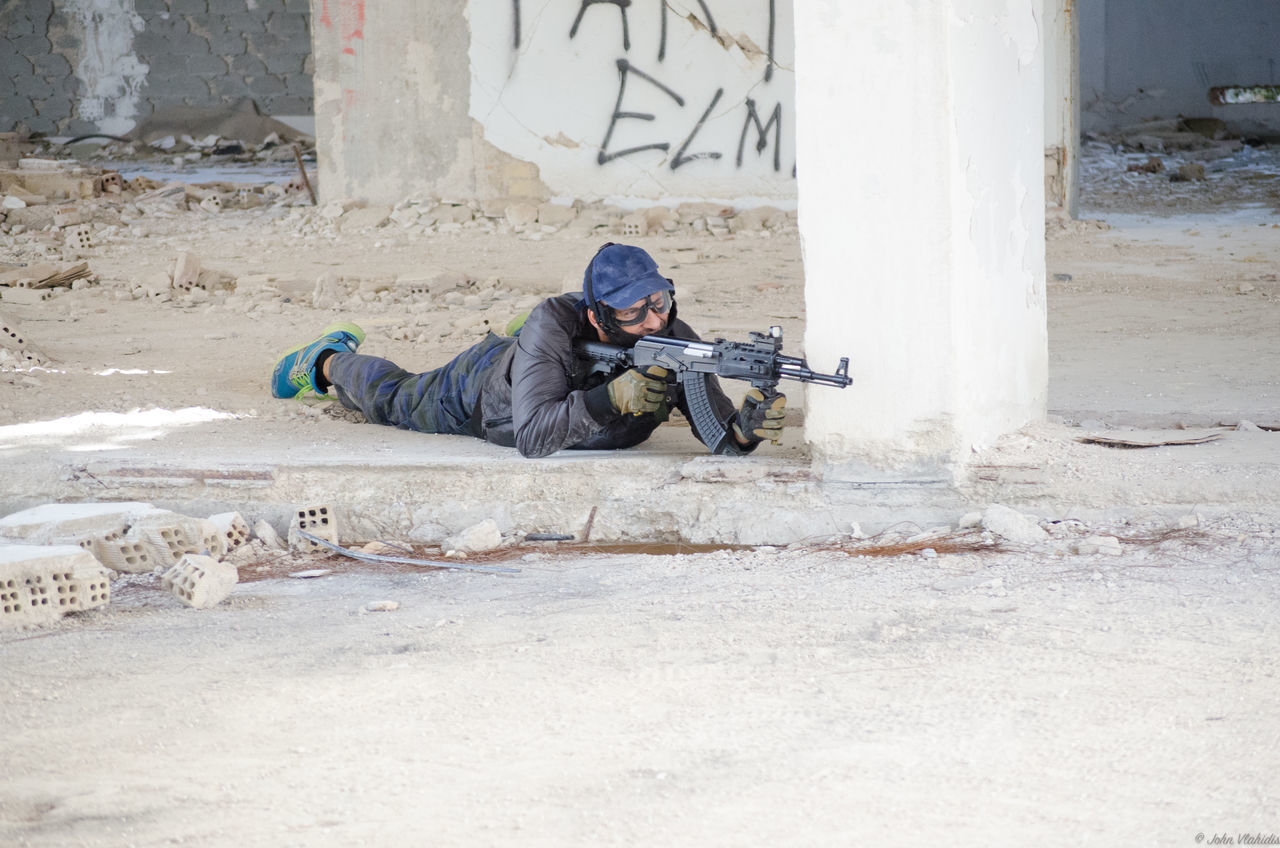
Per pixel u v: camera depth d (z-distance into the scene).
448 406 15.10
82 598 10.77
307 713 8.20
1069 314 24.75
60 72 71.75
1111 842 6.15
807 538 12.42
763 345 12.13
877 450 12.23
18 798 7.04
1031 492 12.10
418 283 29.88
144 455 14.20
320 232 42.16
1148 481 11.89
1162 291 27.39
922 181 11.43
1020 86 13.23
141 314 27.47
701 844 6.27
